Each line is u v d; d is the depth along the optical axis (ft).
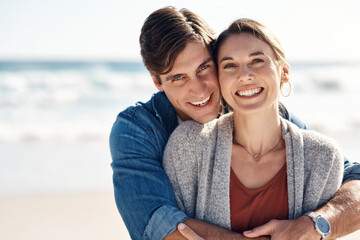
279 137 7.34
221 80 7.07
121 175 7.74
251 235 6.72
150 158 7.80
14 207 19.19
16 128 38.75
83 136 35.47
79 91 61.31
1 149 30.40
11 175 23.70
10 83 62.64
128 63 85.20
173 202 7.36
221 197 7.08
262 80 6.74
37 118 44.16
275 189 7.17
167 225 6.92
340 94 59.36
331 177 7.15
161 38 7.55
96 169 25.03
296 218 6.91
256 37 6.85
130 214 7.43
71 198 20.44
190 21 7.69
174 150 7.48
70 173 24.16
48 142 33.14
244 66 6.78
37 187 21.74
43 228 16.99
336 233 6.82
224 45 7.00
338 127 37.65
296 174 7.00
